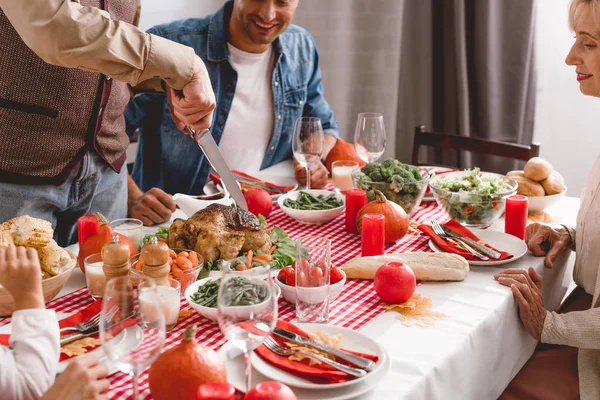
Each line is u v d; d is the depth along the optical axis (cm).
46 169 178
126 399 108
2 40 161
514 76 326
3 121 169
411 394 113
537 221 199
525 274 158
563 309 184
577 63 170
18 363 101
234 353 119
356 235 191
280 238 174
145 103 252
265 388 91
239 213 159
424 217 204
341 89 370
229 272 102
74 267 150
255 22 242
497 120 335
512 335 154
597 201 169
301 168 236
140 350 95
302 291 134
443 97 349
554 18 317
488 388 144
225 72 259
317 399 107
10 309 133
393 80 357
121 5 188
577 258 176
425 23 339
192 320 136
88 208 196
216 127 263
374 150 223
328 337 121
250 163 275
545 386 157
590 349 157
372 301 147
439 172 232
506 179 206
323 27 364
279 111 273
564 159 335
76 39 140
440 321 138
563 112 329
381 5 349
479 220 190
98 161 191
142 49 146
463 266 157
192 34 257
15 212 176
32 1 138
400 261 155
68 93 172
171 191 269
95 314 130
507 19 320
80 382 99
